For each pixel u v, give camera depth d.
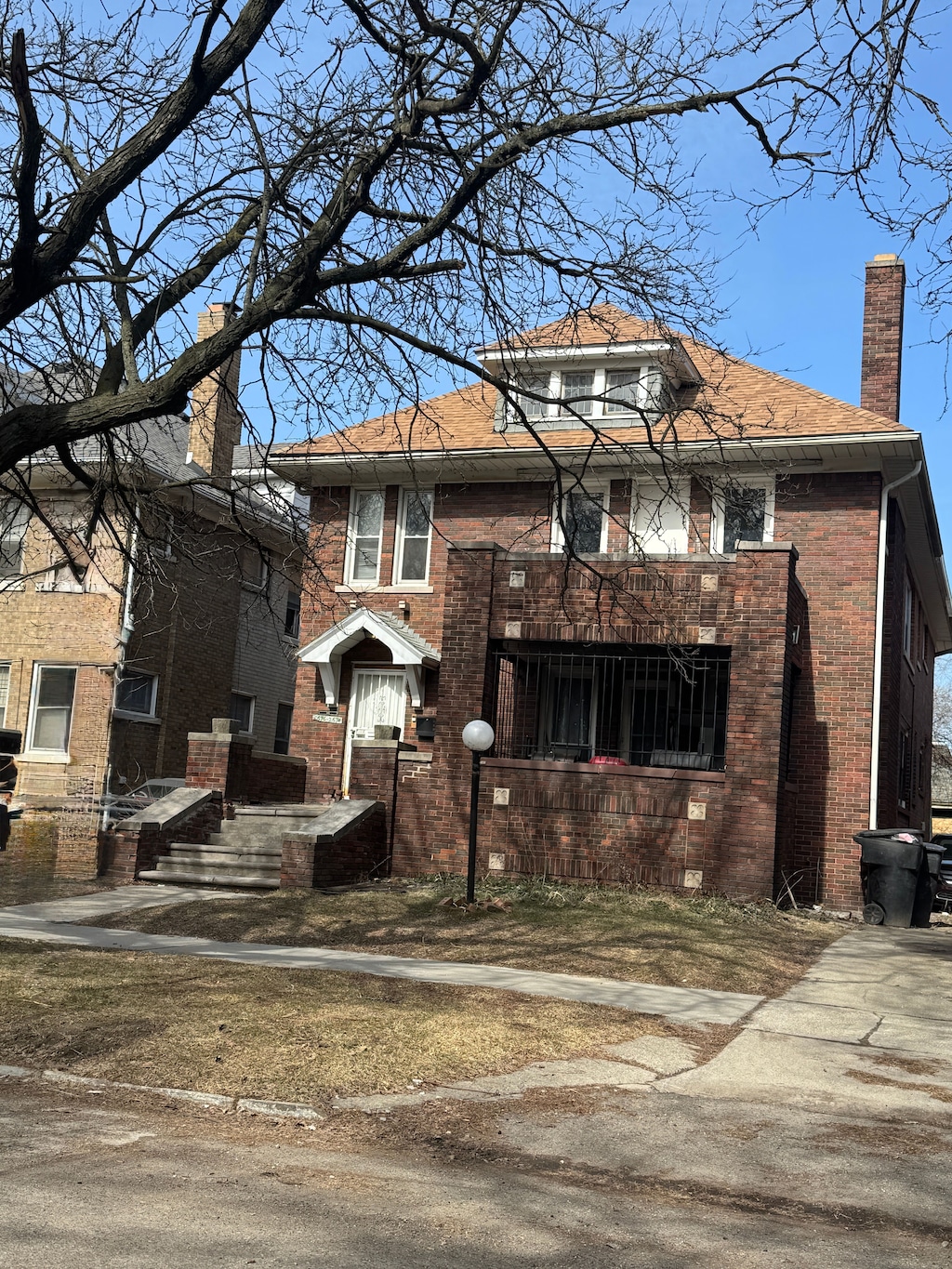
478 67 8.80
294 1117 6.64
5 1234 4.41
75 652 22.50
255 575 26.38
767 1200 5.59
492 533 20.80
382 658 20.88
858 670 18.39
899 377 20.97
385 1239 4.64
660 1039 8.80
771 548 16.33
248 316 8.28
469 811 16.89
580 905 14.76
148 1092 7.00
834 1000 10.73
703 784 16.06
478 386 21.55
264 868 15.95
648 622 16.84
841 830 18.11
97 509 10.23
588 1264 4.54
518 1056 8.06
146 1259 4.23
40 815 20.50
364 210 9.69
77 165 9.56
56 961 10.20
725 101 8.88
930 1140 6.70
